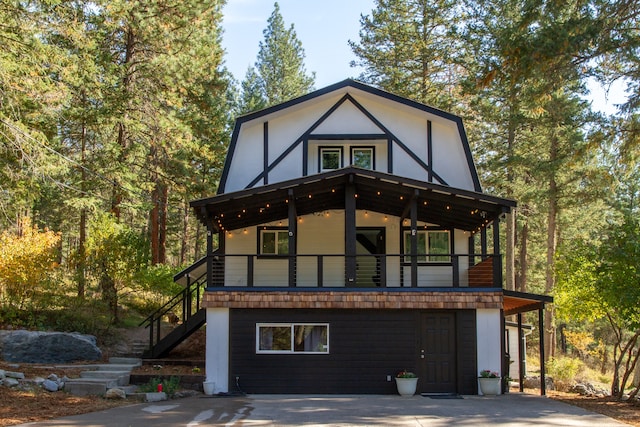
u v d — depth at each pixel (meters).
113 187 26.17
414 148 21.61
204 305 17.20
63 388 15.49
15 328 20.56
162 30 25.91
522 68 16.52
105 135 26.59
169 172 30.00
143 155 26.91
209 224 17.88
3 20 19.09
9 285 20.61
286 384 17.05
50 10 20.11
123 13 24.55
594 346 39.69
